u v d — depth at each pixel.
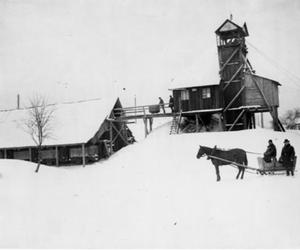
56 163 39.38
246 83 41.41
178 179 24.25
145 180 25.53
